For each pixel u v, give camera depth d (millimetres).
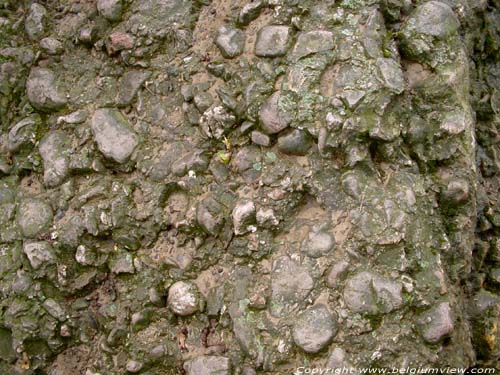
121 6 811
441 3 768
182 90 768
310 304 672
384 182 703
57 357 756
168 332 719
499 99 866
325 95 711
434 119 738
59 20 847
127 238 744
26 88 825
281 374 667
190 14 795
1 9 872
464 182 727
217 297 704
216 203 723
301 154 712
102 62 815
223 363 677
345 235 683
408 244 679
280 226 706
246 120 734
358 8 744
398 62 733
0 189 802
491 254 791
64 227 754
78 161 771
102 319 742
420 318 669
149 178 754
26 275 753
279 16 750
